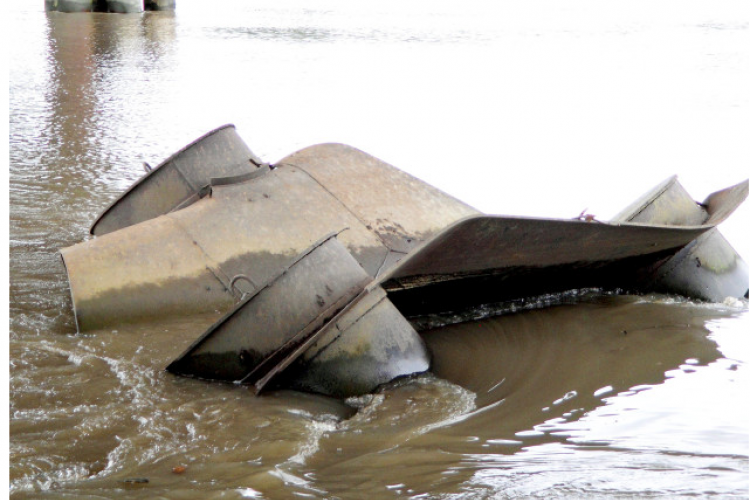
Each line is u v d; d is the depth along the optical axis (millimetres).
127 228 6348
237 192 6613
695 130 13773
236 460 4059
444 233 5086
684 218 7035
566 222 5496
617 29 27062
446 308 6277
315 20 30469
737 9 33125
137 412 4617
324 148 7293
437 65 20797
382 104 16281
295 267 5148
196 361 5117
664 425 4367
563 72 19578
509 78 19031
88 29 26422
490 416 4586
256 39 25406
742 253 7730
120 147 12273
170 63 20812
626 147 12664
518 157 12164
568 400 4781
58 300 6348
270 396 4895
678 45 23406
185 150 6980
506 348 5656
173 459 4074
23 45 22406
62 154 11664
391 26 28672
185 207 6703
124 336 5691
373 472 3875
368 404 4812
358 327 5051
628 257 6445
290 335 5047
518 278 6176
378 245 6617
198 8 34781
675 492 3521
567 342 5738
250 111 15391
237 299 6105
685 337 5797
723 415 4492
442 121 14695
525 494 3545
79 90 16906
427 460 3994
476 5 35562
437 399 4824
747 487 3553
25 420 4484
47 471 3939
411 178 7270
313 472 3916
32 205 9086
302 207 6648
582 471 3785
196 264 6156
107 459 4086
